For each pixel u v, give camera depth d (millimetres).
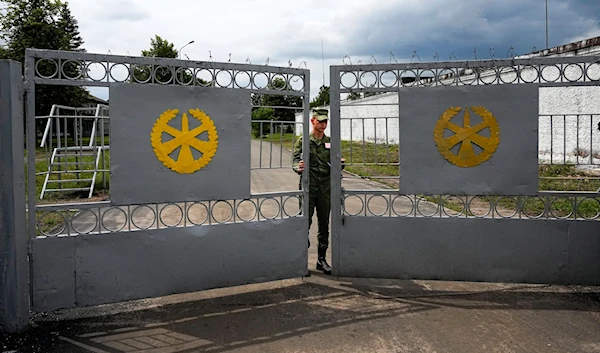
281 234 4406
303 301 3961
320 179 4766
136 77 3770
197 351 3051
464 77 4598
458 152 4316
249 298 4035
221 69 4023
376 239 4520
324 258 4848
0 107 3236
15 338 3230
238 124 4129
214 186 4074
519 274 4359
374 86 4395
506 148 4250
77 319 3576
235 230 4195
